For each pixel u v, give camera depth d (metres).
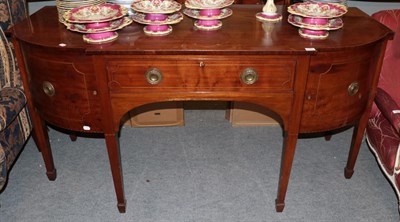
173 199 1.73
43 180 1.85
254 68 1.27
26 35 1.35
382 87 1.64
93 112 1.38
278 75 1.28
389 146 1.50
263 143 2.16
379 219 1.61
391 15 1.62
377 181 1.84
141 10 1.35
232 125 2.35
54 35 1.35
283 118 1.38
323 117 1.39
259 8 1.74
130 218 1.62
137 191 1.78
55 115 1.43
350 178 1.86
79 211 1.66
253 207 1.68
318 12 1.37
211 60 1.25
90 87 1.32
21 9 1.83
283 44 1.26
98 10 1.39
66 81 1.32
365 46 1.28
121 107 1.35
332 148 2.11
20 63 1.43
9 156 1.58
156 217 1.62
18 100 1.54
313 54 1.21
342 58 1.27
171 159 2.02
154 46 1.24
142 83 1.30
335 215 1.63
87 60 1.26
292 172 1.90
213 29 1.42
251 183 1.83
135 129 2.32
